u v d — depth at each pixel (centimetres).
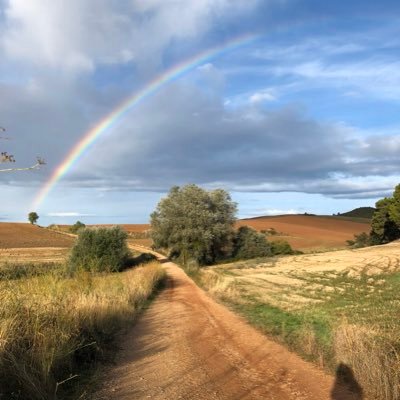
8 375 598
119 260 3931
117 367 854
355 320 1226
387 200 8750
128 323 1358
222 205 6406
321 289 2469
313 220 13100
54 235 12194
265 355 1011
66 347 774
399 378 676
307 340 1061
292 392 727
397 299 1772
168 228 6203
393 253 5384
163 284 3209
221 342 1162
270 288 2597
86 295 1241
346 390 729
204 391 720
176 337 1216
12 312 765
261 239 7106
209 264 6344
